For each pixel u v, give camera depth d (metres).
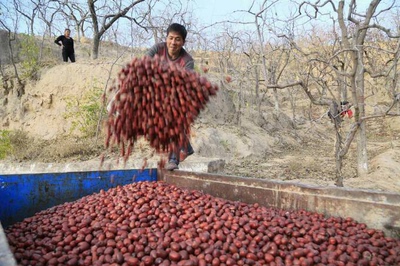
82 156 10.28
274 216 3.38
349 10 6.67
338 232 3.17
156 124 3.02
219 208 3.53
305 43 17.84
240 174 9.50
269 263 2.75
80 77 13.25
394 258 2.81
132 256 2.81
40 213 3.84
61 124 12.75
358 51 6.16
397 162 9.95
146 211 3.47
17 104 14.02
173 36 4.23
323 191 3.58
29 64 14.84
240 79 13.72
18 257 2.77
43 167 8.87
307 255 2.80
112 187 4.63
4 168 9.51
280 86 6.61
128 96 2.95
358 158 8.47
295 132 16.69
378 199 3.26
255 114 16.39
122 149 3.22
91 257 2.86
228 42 18.09
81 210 3.71
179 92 2.96
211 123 13.11
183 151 4.16
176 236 3.02
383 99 18.80
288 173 9.71
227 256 2.75
